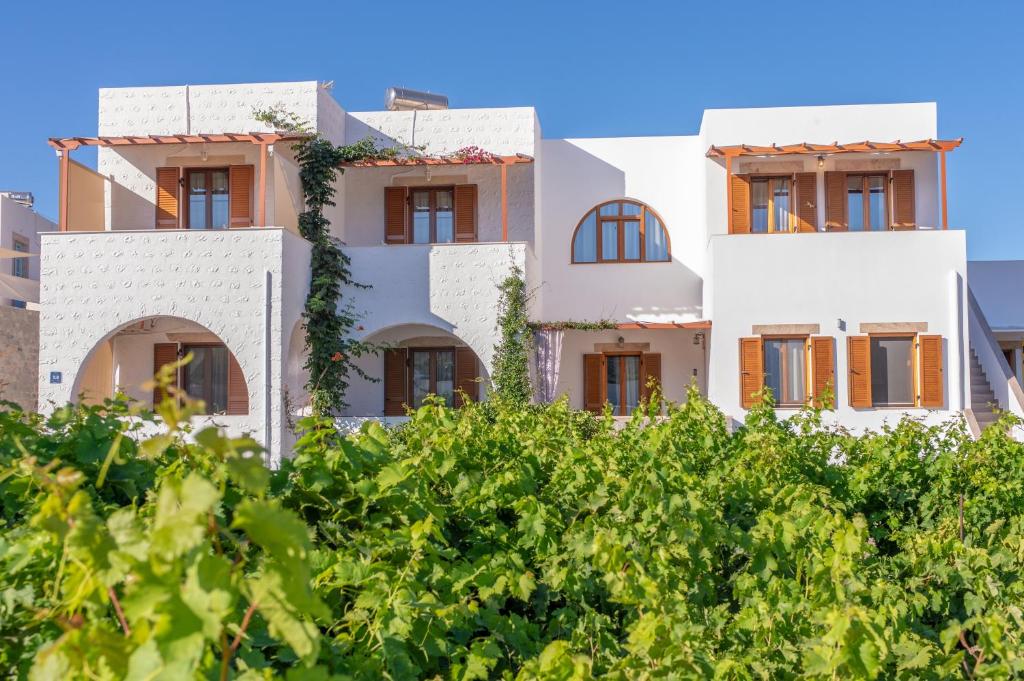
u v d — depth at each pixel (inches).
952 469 286.7
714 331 645.3
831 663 110.5
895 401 634.2
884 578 181.8
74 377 605.0
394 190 725.3
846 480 280.1
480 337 644.7
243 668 88.4
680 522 172.9
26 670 92.0
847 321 633.6
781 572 171.6
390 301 652.7
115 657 58.5
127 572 60.9
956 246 628.4
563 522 194.1
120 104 681.6
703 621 143.8
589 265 745.6
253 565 117.0
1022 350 869.8
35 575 102.2
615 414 737.6
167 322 697.6
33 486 139.9
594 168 751.7
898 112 677.3
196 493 53.8
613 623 152.1
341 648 110.7
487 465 231.5
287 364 609.6
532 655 135.6
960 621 180.4
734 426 633.6
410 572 126.8
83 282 610.5
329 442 171.2
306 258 642.2
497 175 719.7
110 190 682.2
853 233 636.1
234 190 671.8
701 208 731.4
